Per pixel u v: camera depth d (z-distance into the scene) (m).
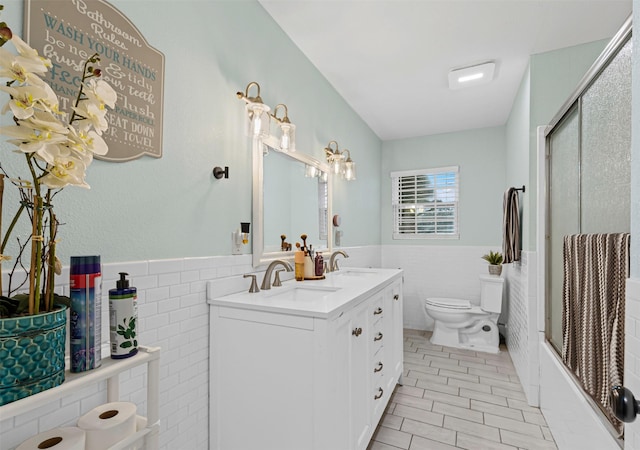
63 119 0.96
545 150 2.15
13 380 0.60
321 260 2.16
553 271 1.97
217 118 1.56
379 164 4.34
